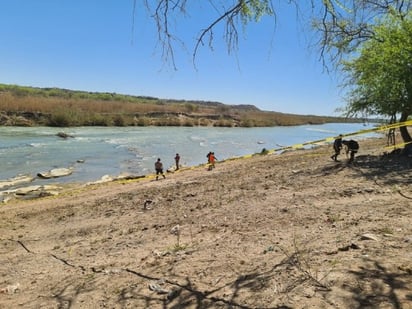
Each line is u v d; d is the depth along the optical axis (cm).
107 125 6506
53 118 5803
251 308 394
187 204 1141
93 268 626
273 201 1041
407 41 1396
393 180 1190
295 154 2664
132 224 965
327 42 433
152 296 462
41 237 933
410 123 1237
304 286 421
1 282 606
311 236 653
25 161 2691
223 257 583
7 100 6056
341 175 1382
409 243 543
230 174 1822
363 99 1662
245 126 8806
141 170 2534
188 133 5822
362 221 725
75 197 1555
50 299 502
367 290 394
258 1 346
